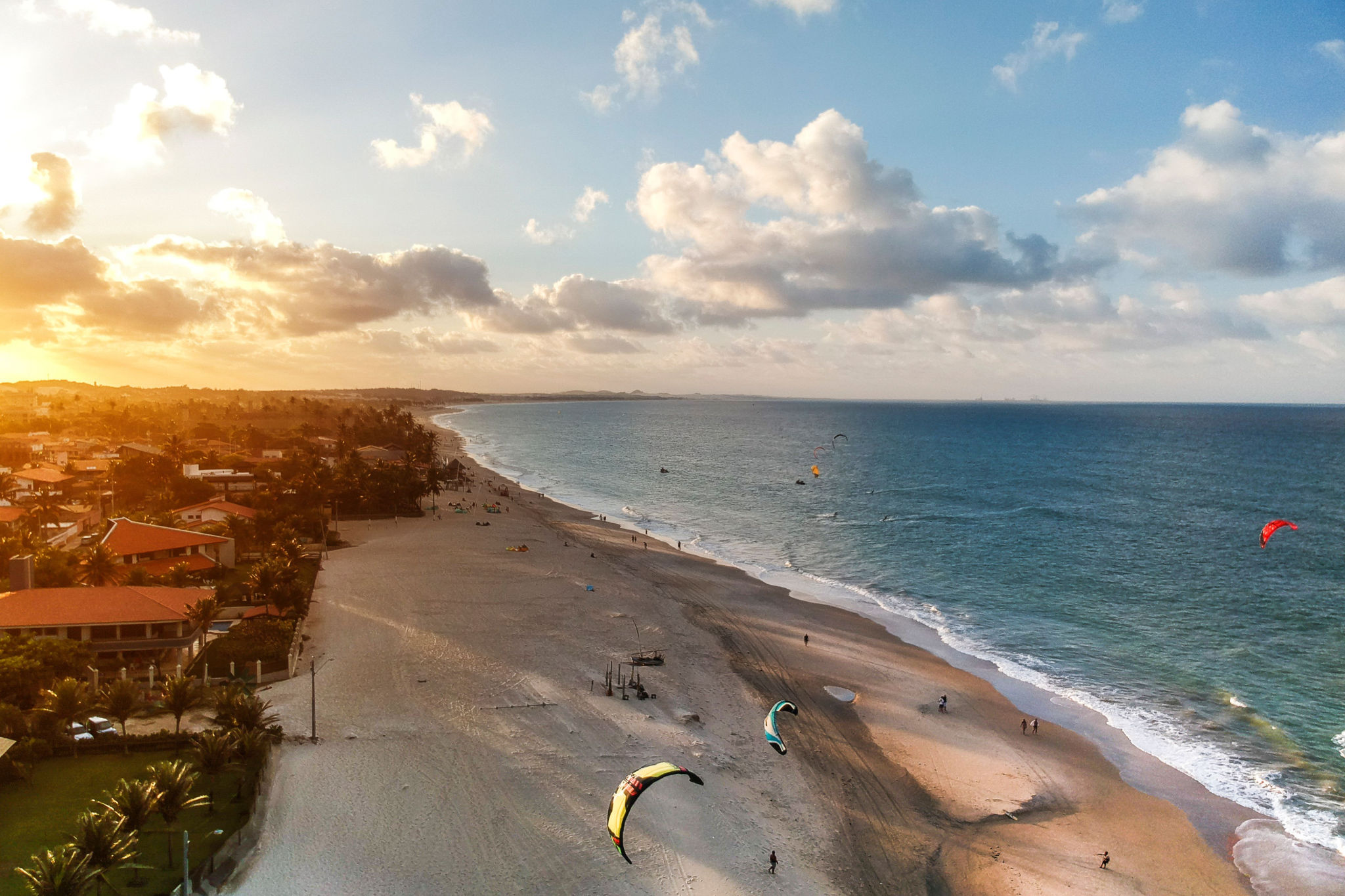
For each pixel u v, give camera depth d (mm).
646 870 36969
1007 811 45188
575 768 45781
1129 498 165875
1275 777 49375
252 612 69938
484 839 38438
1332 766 50812
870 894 37281
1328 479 199750
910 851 40938
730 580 96500
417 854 36938
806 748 51438
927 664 68000
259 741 42875
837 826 42625
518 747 47781
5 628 53688
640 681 60344
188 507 106125
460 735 49000
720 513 149750
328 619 72250
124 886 32625
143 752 44094
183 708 46031
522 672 60281
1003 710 58750
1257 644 74000
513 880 35625
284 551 87375
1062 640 74938
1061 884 38719
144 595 59062
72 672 51469
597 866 36969
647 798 42969
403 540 111625
